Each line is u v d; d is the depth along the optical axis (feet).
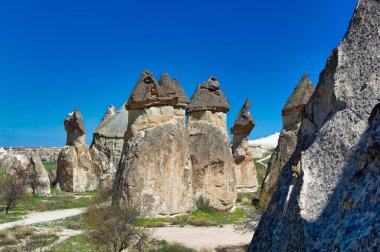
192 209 77.30
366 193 9.97
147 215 68.95
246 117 120.78
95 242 46.96
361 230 9.39
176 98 76.84
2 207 91.76
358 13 15.71
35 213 84.79
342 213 10.51
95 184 138.41
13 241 52.90
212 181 85.71
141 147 71.15
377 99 13.19
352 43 15.19
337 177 12.08
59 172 136.77
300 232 11.39
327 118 14.37
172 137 74.74
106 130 149.89
